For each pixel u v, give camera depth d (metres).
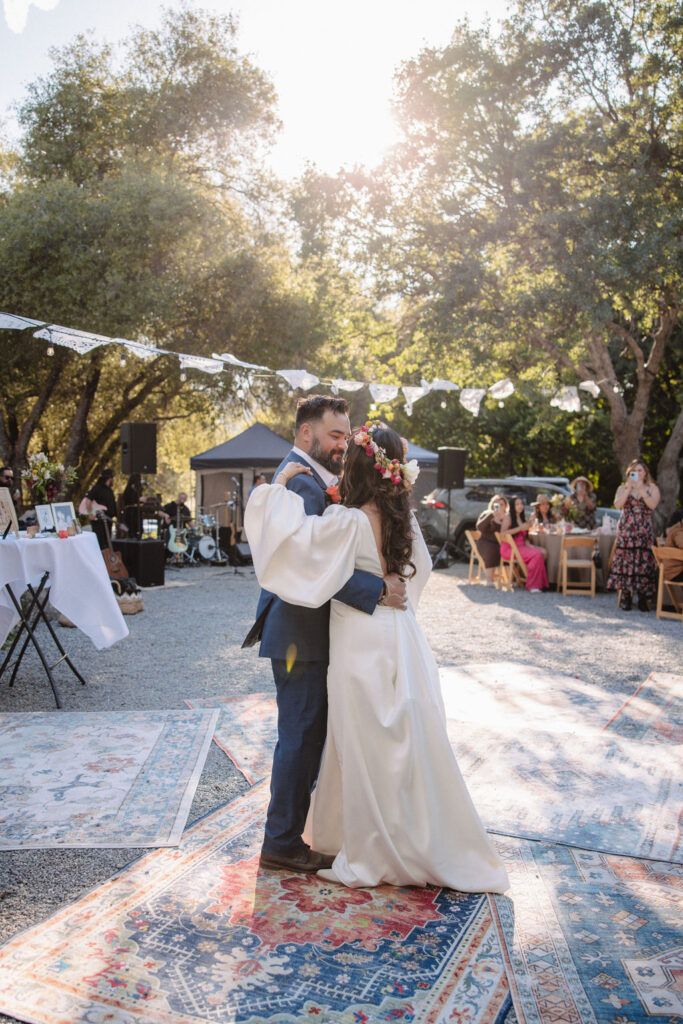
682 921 2.49
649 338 19.17
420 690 2.68
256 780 3.65
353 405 21.69
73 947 2.32
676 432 16.17
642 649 6.79
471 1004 2.07
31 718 4.58
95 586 5.05
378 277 17.97
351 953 2.30
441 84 16.16
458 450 13.45
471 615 8.55
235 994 2.11
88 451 19.84
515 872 2.80
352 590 2.61
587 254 14.30
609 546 10.69
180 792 3.48
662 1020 2.00
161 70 18.83
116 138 18.44
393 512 2.70
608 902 2.60
